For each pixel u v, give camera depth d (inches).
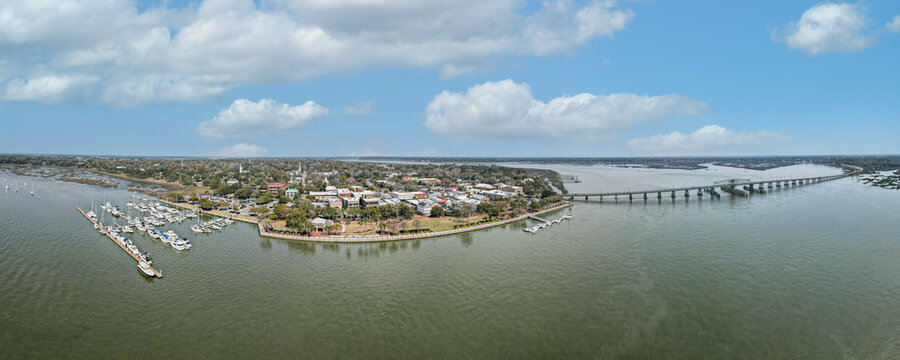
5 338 3777.1
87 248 6594.5
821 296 4771.2
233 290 4972.9
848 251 6466.5
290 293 4901.6
